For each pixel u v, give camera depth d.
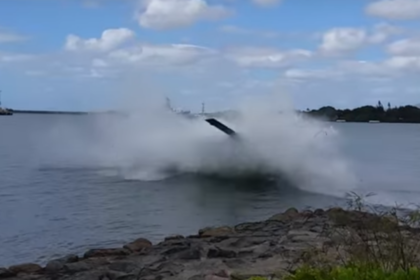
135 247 11.79
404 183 22.94
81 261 10.70
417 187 21.56
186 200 19.45
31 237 14.15
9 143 56.16
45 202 19.12
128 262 10.23
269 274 8.60
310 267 6.64
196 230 14.95
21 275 10.11
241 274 8.69
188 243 11.86
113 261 10.62
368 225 9.04
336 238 9.27
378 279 5.89
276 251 10.37
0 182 24.42
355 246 7.44
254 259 9.95
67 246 13.33
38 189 22.19
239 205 18.67
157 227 15.34
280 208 18.02
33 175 26.88
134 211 17.45
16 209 17.89
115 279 9.26
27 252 12.79
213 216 16.81
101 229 15.08
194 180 23.55
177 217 16.66
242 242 11.68
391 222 8.13
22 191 21.73
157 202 19.09
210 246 11.27
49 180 24.94
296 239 11.40
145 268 9.78
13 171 28.78
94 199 19.67
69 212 17.31
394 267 6.23
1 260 12.12
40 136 72.12
